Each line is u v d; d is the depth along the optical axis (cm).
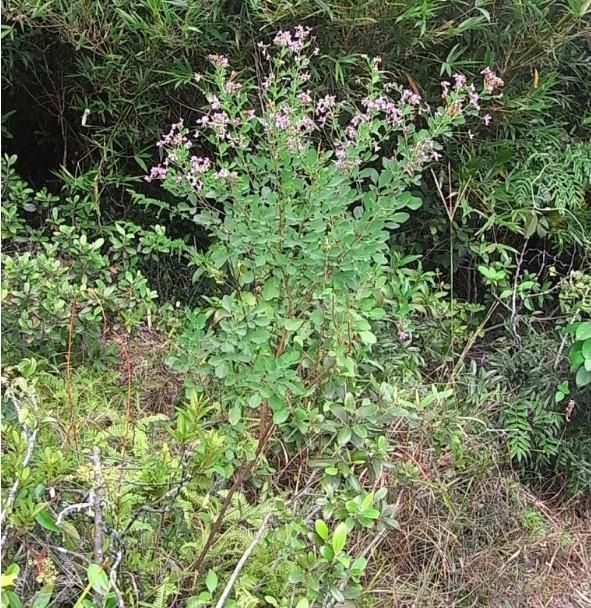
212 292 251
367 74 227
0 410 131
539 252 260
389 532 163
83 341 196
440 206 254
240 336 135
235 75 205
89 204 246
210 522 137
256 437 166
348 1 209
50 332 183
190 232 268
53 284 188
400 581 160
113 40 232
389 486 163
